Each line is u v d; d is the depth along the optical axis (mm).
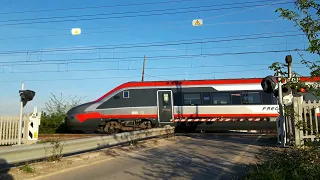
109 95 22312
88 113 22266
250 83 21031
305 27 5805
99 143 12305
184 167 9344
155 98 21766
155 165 9672
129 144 13836
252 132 23109
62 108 29141
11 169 8086
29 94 14031
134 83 22125
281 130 12891
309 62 5910
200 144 14367
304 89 6211
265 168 7375
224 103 21062
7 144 14938
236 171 8656
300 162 7086
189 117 21344
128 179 7934
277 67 6355
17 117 15312
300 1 5773
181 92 21672
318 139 6879
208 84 21500
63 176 8070
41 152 9328
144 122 21703
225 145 13891
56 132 27547
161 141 15430
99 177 8078
